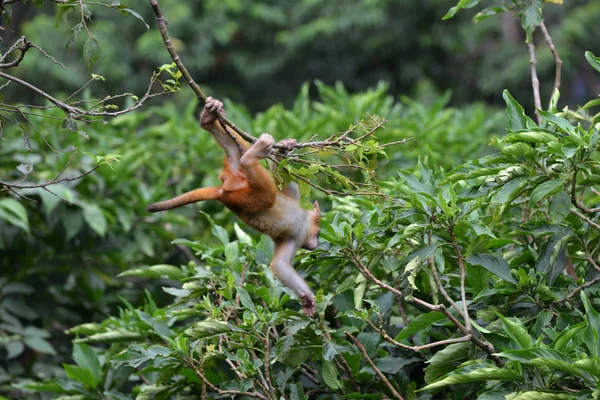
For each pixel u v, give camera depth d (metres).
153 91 32.69
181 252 15.24
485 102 35.62
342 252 8.41
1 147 15.04
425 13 35.59
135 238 15.09
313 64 37.16
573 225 8.89
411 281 7.85
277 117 16.78
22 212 13.49
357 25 34.66
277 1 36.53
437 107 17.66
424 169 9.01
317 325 8.47
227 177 8.21
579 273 9.53
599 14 33.50
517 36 35.31
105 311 15.71
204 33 33.66
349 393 8.90
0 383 14.36
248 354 8.68
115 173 14.64
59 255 15.52
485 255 8.44
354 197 9.95
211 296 10.12
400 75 36.34
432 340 9.27
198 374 8.26
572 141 7.77
